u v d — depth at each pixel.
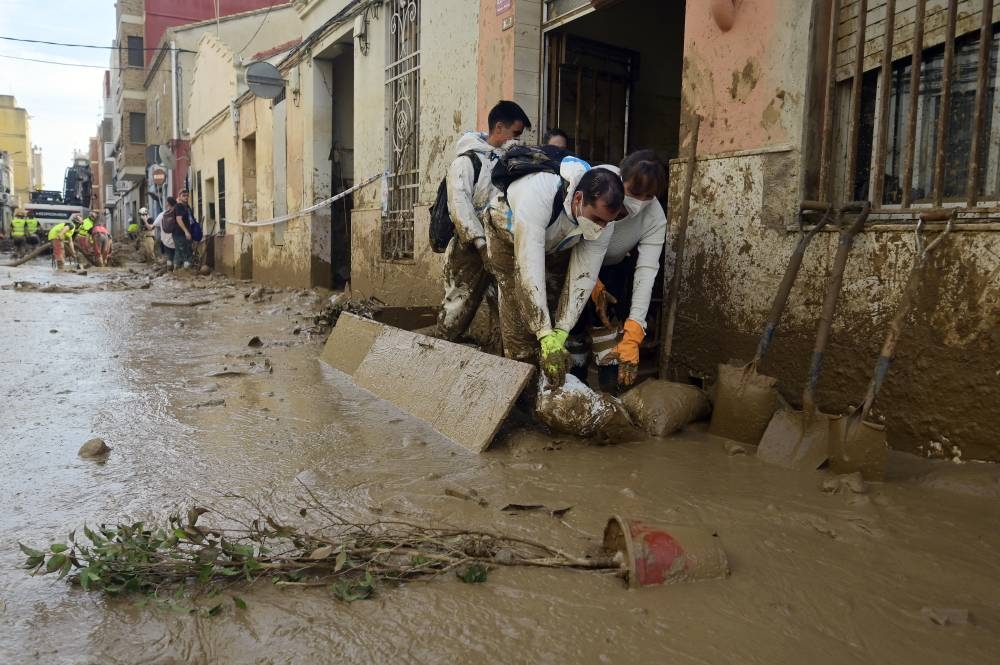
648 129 7.24
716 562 2.16
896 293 3.31
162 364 5.63
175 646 1.81
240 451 3.42
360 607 1.99
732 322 4.11
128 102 35.69
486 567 2.16
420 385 4.23
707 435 3.68
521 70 6.16
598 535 2.46
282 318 8.88
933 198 3.30
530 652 1.78
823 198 3.67
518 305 3.85
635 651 1.79
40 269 19.16
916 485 2.92
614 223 3.67
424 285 7.77
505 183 3.62
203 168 19.70
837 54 3.78
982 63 3.04
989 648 1.81
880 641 1.84
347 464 3.22
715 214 4.20
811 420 3.24
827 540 2.44
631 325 3.67
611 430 3.47
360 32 9.37
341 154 11.92
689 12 4.39
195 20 30.95
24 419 3.97
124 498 2.80
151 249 22.45
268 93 11.56
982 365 3.01
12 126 77.12
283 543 2.38
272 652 1.79
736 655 1.77
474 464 3.22
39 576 2.16
